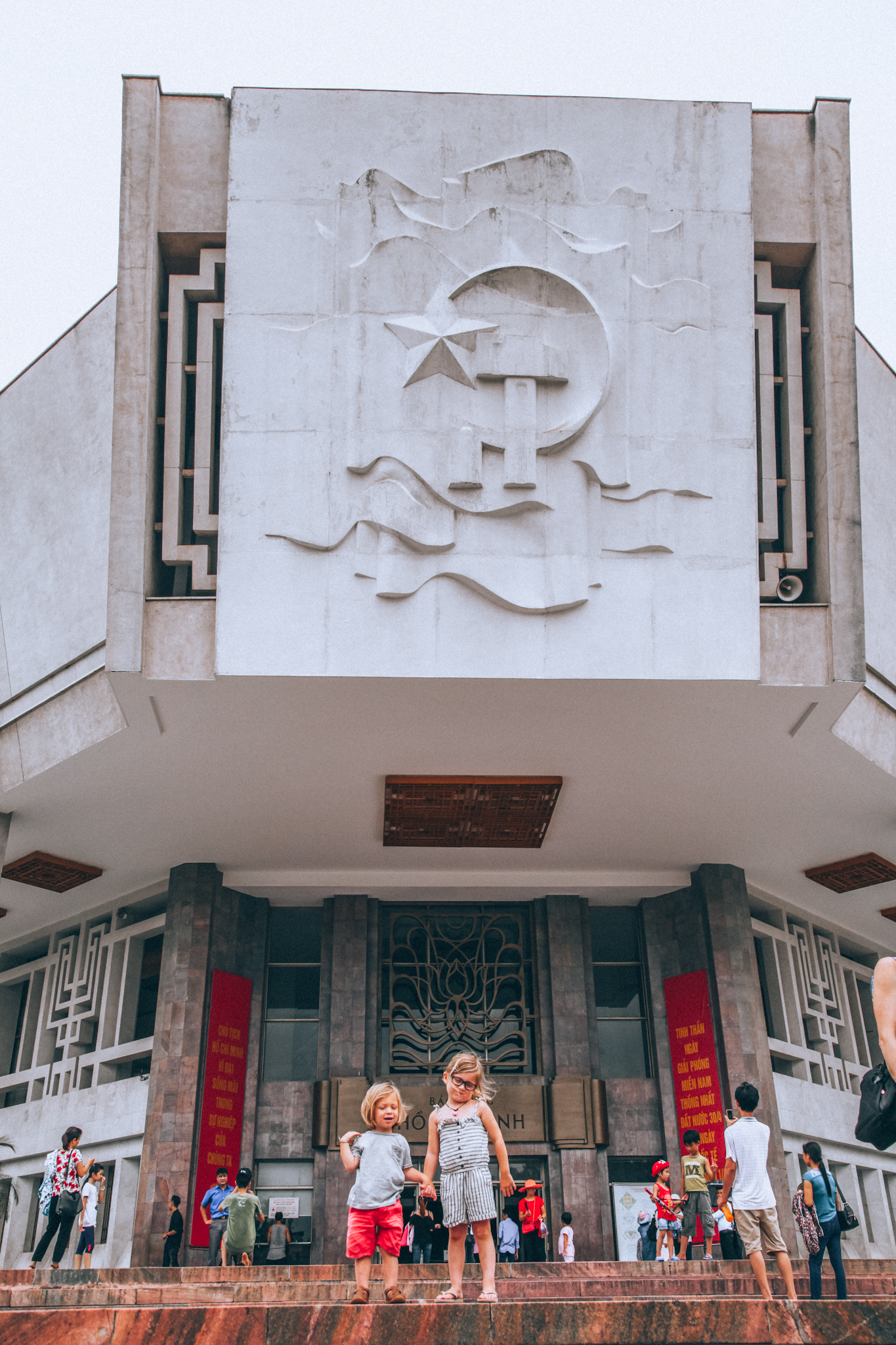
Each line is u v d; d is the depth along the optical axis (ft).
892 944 91.76
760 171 57.00
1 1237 75.15
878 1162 82.99
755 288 56.65
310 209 54.13
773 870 75.97
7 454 67.46
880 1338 21.44
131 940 76.54
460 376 52.90
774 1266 45.88
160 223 55.31
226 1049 68.95
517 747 58.59
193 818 66.28
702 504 53.21
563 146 55.26
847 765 60.54
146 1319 21.21
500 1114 69.77
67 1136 43.24
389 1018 73.10
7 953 87.10
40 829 66.85
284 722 55.52
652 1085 71.92
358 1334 21.24
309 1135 69.10
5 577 65.21
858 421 59.52
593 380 53.26
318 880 74.08
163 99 56.34
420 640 51.39
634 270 54.39
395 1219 24.02
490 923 76.23
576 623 51.96
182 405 55.42
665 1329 21.56
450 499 52.06
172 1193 63.36
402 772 61.21
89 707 57.67
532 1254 66.54
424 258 53.67
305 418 52.65
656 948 75.41
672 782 62.69
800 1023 78.64
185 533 56.75
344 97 55.01
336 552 52.06
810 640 53.21
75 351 64.39
